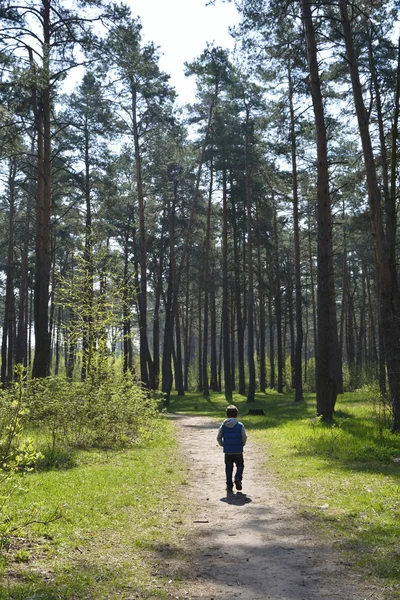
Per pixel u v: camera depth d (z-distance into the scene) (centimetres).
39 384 1577
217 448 1599
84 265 2052
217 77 3678
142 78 3222
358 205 4556
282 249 5753
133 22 2377
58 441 1414
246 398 4181
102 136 3472
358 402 2870
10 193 4059
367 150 1762
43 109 2327
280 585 538
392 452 1260
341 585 533
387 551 619
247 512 834
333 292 3189
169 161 3859
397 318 1617
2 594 466
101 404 1562
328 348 1941
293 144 3334
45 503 794
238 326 4584
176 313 5169
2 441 673
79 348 1978
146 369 3425
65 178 3744
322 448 1384
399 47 1664
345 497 886
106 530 706
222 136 3794
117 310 2042
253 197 4116
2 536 606
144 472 1125
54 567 556
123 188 4534
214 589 529
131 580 541
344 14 1822
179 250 5031
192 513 834
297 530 725
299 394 3422
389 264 1659
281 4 1911
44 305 2212
